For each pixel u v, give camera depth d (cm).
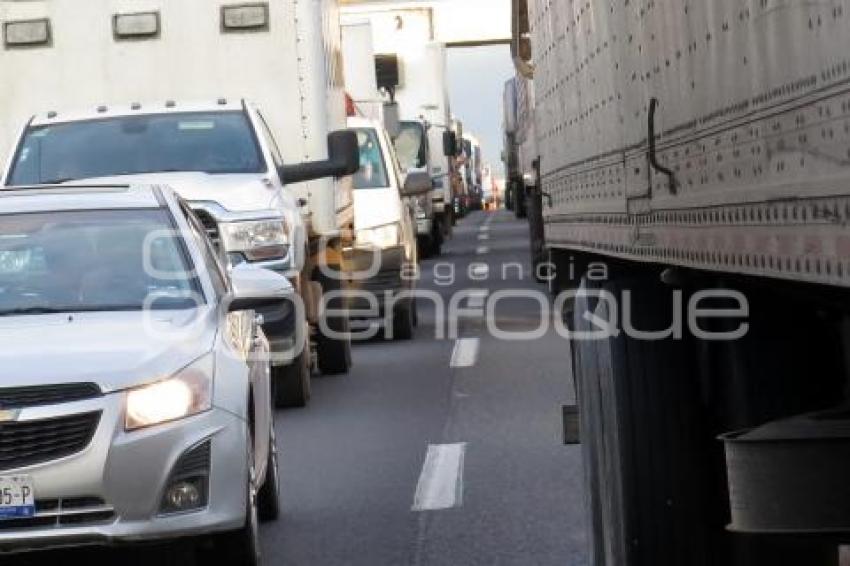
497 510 1730
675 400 1060
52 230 1569
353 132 2627
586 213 1370
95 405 1316
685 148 940
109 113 2612
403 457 2084
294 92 2795
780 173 743
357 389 2791
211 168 2547
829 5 664
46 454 1307
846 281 659
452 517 1706
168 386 1340
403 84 6938
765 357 945
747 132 798
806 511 821
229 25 2786
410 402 2605
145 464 1316
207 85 2797
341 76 3275
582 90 1370
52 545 1300
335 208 2925
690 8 909
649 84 1040
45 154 2539
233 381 1405
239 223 2430
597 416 1123
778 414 941
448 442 2186
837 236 668
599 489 1127
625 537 1062
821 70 676
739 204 819
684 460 1056
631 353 1072
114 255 1540
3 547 1300
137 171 2520
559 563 1490
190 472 1336
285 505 1811
